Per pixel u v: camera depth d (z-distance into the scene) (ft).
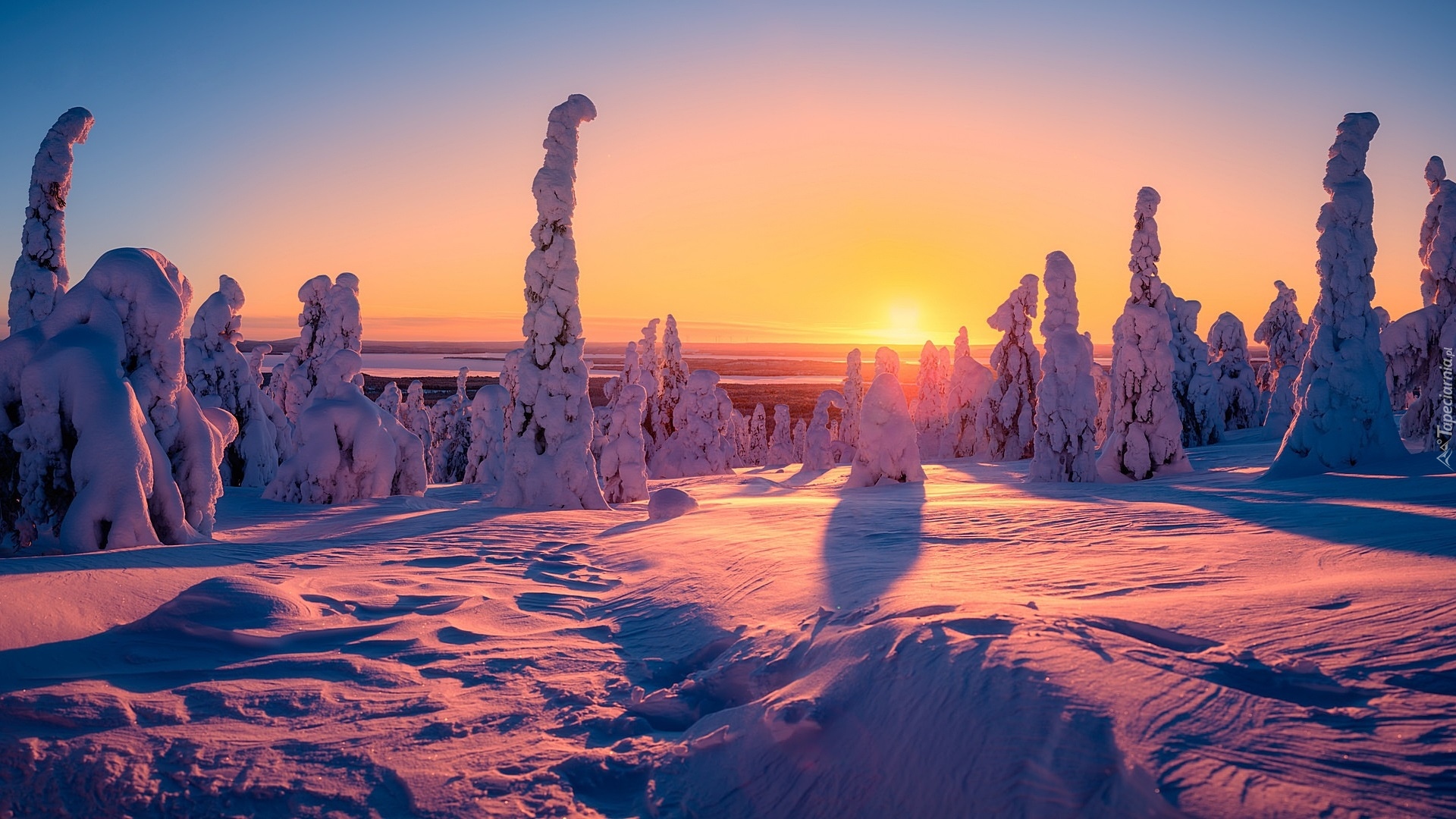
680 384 149.18
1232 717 10.85
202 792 13.94
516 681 19.34
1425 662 11.89
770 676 16.92
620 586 29.30
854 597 22.21
